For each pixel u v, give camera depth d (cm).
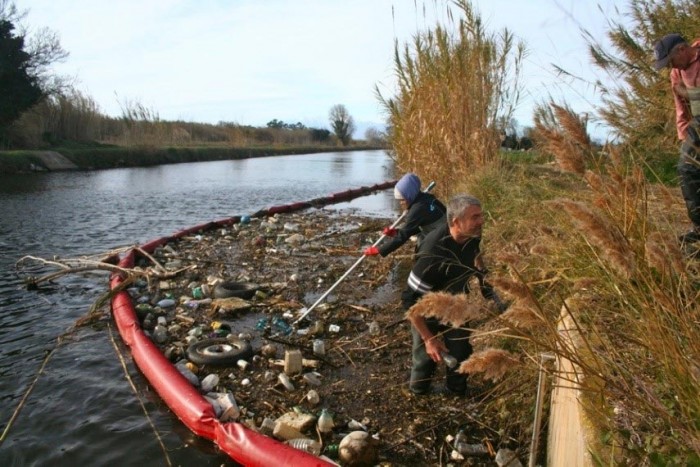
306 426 395
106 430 400
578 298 302
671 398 224
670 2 630
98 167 2928
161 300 676
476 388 438
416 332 423
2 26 2770
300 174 2892
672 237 257
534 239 468
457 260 368
